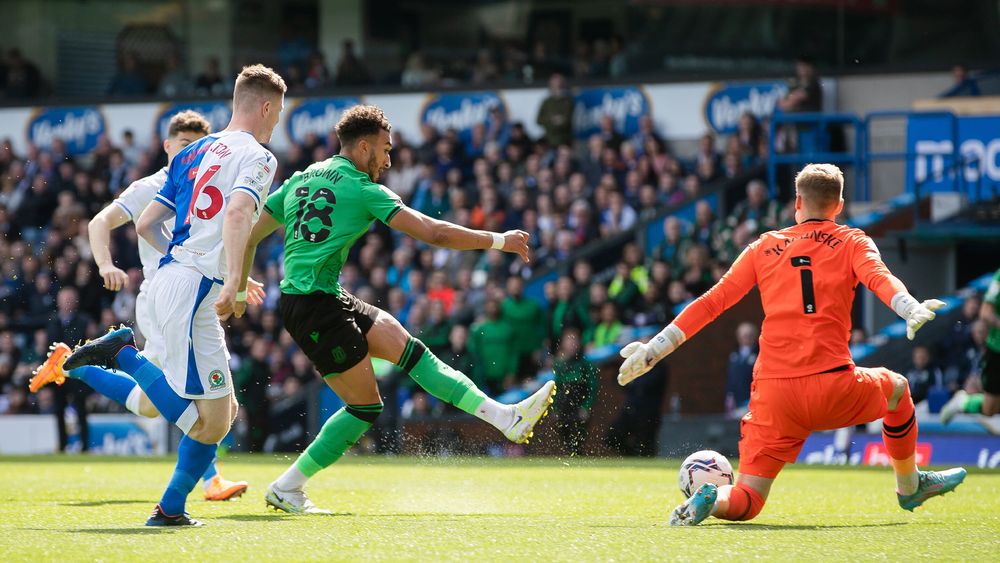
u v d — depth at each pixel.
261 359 33.03
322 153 40.31
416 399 31.55
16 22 47.97
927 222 32.66
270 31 47.47
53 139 42.69
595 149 36.47
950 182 33.78
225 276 11.08
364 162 12.03
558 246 35.16
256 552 8.50
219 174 10.99
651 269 32.41
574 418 29.95
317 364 11.94
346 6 46.91
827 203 11.08
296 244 11.85
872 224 32.78
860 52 40.69
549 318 32.50
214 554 8.39
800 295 10.69
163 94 43.12
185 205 11.12
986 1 39.16
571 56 43.97
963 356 29.19
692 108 37.53
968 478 18.91
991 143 33.53
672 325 11.23
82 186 40.56
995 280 23.42
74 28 47.94
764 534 9.77
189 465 10.62
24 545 8.85
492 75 43.16
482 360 31.94
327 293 11.81
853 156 34.28
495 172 37.44
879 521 11.44
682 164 37.06
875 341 30.08
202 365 10.80
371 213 11.76
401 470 21.88
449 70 43.81
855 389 10.58
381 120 12.04
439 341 33.19
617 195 35.34
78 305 37.41
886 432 11.53
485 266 35.62
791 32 41.41
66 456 28.47
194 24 47.88
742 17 41.97
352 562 8.05
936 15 39.78
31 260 38.59
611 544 9.02
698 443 28.94
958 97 34.91
